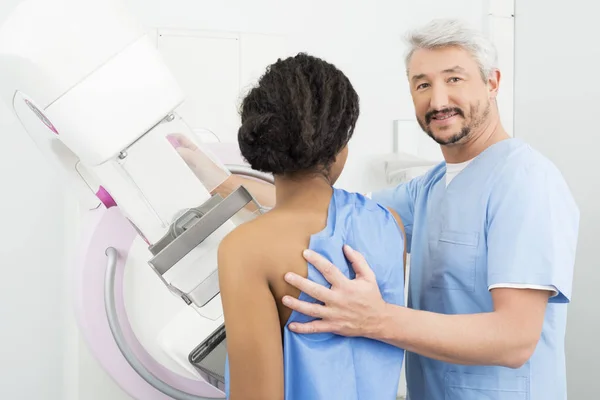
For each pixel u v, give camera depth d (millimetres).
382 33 1859
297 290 834
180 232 987
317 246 840
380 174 1871
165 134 994
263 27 1757
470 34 1097
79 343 1638
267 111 831
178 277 1001
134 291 1414
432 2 1895
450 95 1107
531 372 1108
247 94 888
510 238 1033
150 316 1428
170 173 1004
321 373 835
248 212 1029
